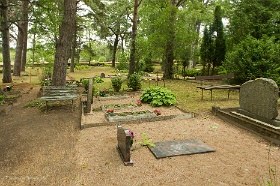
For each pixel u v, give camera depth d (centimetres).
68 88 973
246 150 487
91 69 3825
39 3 1577
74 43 3170
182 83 1653
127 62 3162
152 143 518
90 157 467
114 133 615
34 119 782
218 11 1858
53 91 946
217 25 1839
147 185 356
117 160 448
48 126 699
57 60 1118
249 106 651
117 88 1273
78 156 474
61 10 1652
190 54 2036
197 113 783
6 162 457
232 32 1811
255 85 625
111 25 4188
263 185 349
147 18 2605
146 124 691
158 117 724
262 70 1107
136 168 412
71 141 567
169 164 424
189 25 2795
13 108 966
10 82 1889
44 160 461
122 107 905
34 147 534
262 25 1639
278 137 512
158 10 2236
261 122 582
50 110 904
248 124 612
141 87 1439
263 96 593
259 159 442
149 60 3058
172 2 1958
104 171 405
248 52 1132
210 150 480
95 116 792
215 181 364
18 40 2439
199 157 454
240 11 1747
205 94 1168
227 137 570
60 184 367
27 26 2927
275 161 432
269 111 572
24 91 1431
